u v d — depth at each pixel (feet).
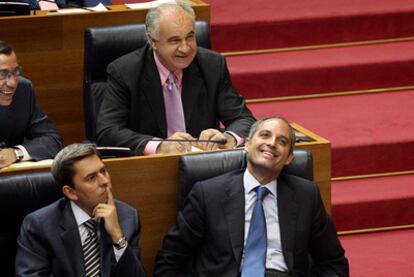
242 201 40.04
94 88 49.75
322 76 63.41
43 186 38.83
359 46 66.90
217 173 41.37
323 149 43.86
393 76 64.28
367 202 53.67
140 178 41.88
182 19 46.01
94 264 37.60
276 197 40.29
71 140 56.49
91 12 55.26
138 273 37.35
